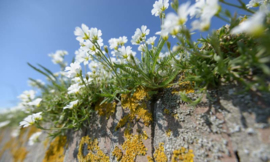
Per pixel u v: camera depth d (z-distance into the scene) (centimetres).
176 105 6
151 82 7
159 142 6
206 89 6
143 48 8
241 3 5
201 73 6
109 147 8
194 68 6
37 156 13
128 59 8
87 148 9
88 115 9
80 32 8
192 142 5
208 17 5
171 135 6
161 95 7
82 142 9
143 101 7
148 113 7
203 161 5
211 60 6
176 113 6
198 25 5
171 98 7
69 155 10
